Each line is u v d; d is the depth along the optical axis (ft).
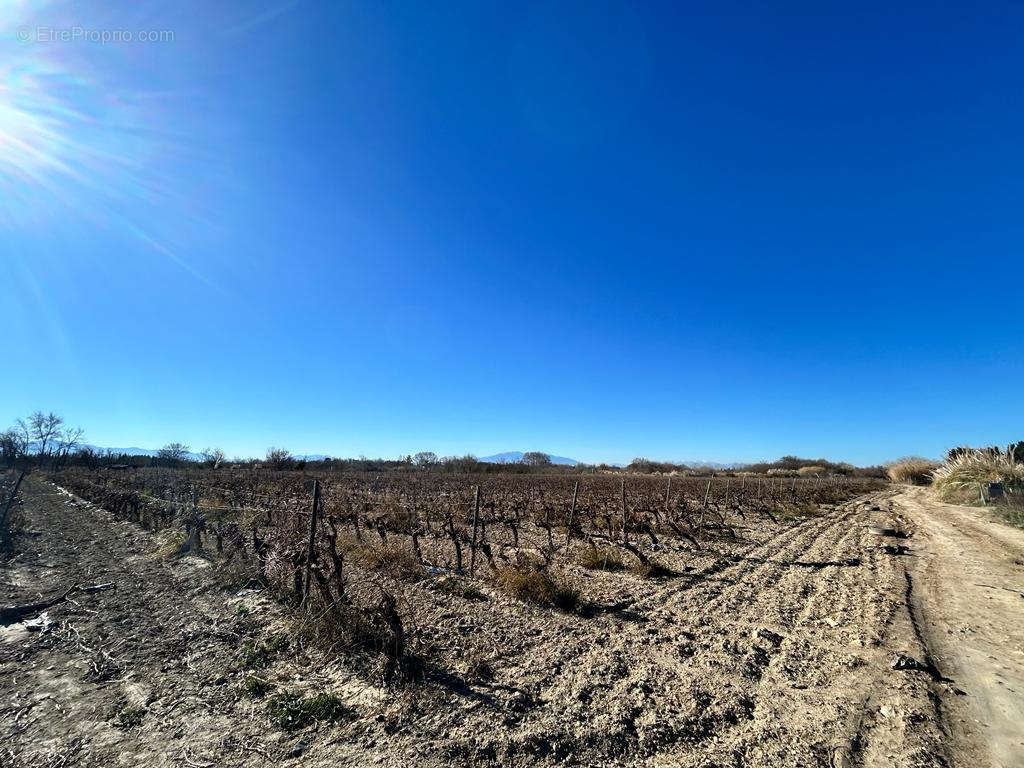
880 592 30.09
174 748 14.11
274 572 30.42
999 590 30.22
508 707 16.28
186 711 16.07
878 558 40.04
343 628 21.21
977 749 14.01
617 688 17.71
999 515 61.57
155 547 41.60
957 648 21.34
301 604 24.59
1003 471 81.25
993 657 20.35
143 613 25.38
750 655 20.63
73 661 19.98
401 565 33.24
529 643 21.76
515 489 94.17
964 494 82.99
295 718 15.57
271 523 50.21
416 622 23.91
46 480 125.90
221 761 13.51
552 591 27.30
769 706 16.56
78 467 179.11
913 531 53.93
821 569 36.32
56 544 43.21
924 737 14.58
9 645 21.70
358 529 46.03
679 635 23.02
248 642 21.53
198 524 41.37
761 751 14.03
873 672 19.08
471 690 17.47
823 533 52.95
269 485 99.30
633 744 14.40
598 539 46.75
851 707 16.40
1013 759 13.50
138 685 17.87
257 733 14.83
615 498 78.23
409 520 52.70
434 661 19.70
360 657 19.79
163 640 21.91
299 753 13.85
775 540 48.55
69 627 23.52
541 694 17.26
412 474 152.76
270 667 19.25
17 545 42.42
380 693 17.15
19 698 17.06
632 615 25.79
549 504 65.36
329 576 28.45
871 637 22.65
